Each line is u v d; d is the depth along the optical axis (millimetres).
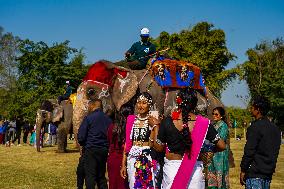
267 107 5391
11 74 65188
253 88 55344
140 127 5945
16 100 40406
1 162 14992
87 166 7367
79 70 39094
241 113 43875
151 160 5879
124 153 6094
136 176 5859
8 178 10914
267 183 5285
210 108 11609
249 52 58219
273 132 5289
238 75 44531
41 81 38875
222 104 12008
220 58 43969
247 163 5270
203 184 4801
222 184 7535
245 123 40500
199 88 11195
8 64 65875
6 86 63562
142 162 5863
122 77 10477
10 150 20984
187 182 4660
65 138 19094
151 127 5910
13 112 39219
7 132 24484
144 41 11070
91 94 10336
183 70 10828
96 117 7449
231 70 43656
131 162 5910
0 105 54375
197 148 4684
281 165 15062
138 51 11023
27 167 13477
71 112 18891
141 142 5922
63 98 19328
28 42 39281
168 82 10602
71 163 14750
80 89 10516
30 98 37938
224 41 43906
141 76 10766
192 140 4695
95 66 10492
